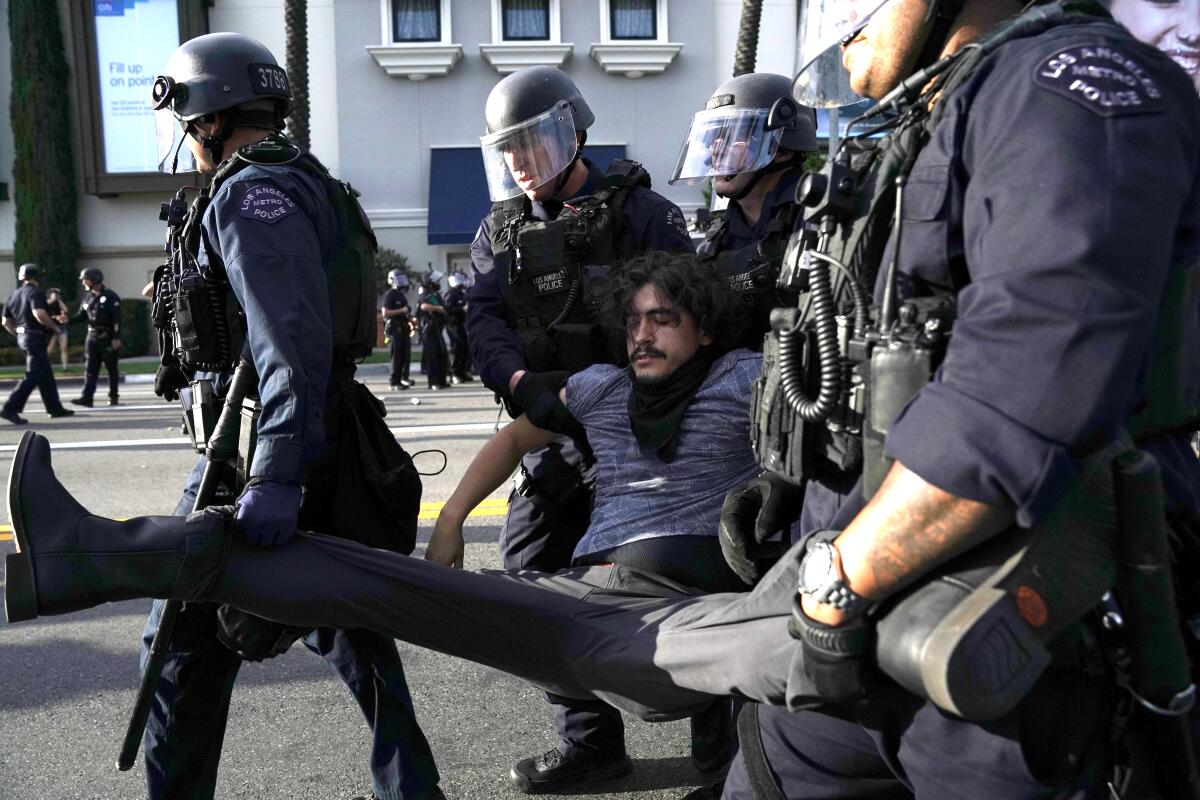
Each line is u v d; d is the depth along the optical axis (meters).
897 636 1.09
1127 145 1.03
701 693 1.66
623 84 22.59
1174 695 1.12
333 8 22.47
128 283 23.34
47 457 1.75
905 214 1.20
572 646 1.79
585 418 2.24
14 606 1.68
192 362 2.14
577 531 2.80
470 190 22.47
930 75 1.24
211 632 2.13
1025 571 1.08
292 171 2.10
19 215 22.52
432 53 22.19
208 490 2.06
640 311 2.12
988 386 1.02
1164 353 1.15
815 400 1.36
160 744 2.14
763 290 2.40
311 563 1.83
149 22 22.25
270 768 2.82
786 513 1.69
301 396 1.91
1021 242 1.03
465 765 2.85
